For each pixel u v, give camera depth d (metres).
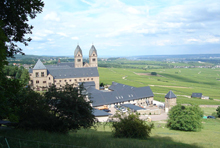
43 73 129.88
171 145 31.95
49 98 31.94
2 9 26.31
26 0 26.59
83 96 32.69
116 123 39.12
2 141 21.80
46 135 26.88
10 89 23.64
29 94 30.59
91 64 176.88
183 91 176.62
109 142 27.94
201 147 34.09
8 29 27.81
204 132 56.88
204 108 117.25
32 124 29.92
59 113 32.47
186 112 59.56
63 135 29.16
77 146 22.67
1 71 21.48
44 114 30.61
